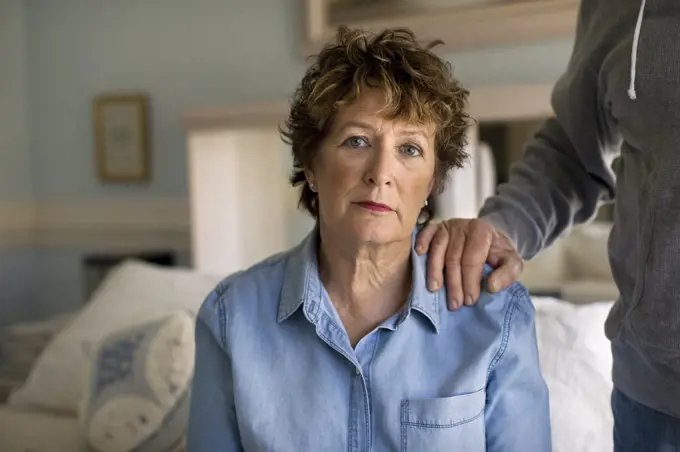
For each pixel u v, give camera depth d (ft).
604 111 3.12
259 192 7.52
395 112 2.73
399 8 6.88
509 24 6.36
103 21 8.57
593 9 3.10
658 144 2.59
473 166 5.96
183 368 4.95
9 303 8.96
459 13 6.59
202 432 3.17
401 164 2.81
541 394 3.00
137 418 4.84
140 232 8.62
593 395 4.44
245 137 7.47
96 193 8.84
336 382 2.96
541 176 3.48
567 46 6.23
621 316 2.93
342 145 2.81
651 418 2.83
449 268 3.05
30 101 9.08
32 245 9.25
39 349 6.95
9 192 8.91
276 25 7.70
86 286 8.65
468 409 2.86
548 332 4.81
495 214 3.36
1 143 8.79
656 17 2.62
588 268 6.11
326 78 2.83
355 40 2.91
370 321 3.05
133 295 6.31
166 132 8.36
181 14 8.17
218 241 7.27
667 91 2.54
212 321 3.19
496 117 5.81
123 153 8.54
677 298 2.50
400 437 2.88
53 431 5.41
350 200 2.79
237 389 3.03
